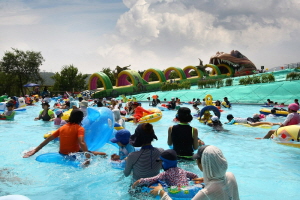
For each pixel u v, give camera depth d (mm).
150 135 4012
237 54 54062
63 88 55031
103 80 36844
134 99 19984
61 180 4375
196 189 3217
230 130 9484
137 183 3635
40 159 5383
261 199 3582
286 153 6215
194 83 46906
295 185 4125
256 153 6219
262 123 10383
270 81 25781
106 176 4555
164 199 2967
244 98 22750
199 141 5695
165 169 3680
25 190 3969
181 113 5168
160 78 42938
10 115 12117
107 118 6109
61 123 9969
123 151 5176
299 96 20844
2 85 49750
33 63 49500
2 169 4914
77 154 5395
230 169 4992
